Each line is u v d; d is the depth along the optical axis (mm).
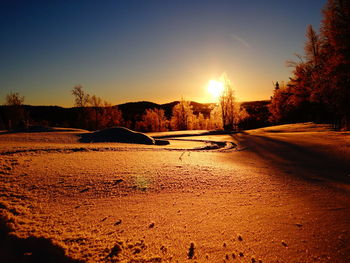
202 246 3498
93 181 6543
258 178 7641
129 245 3463
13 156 8914
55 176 6742
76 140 17906
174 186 6469
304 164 10781
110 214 4609
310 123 32750
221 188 6410
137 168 8250
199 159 11281
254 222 4309
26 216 4246
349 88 18922
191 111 56438
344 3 18359
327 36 20203
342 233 3871
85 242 3479
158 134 29359
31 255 3154
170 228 4059
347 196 5895
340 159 11430
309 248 3438
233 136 24953
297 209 4953
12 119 43750
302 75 30328
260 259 3170
